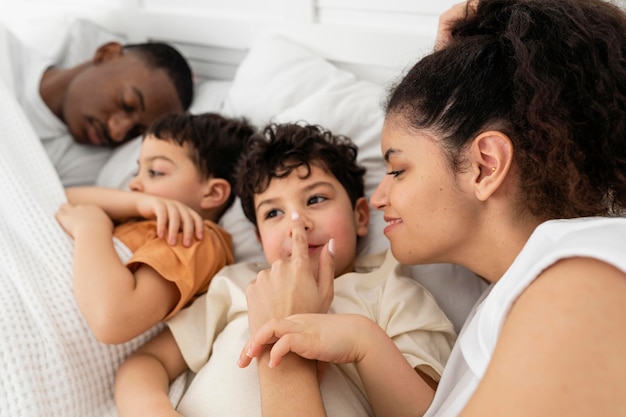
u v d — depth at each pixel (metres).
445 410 0.60
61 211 1.02
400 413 0.73
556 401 0.39
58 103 1.52
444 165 0.69
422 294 0.93
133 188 1.19
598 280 0.43
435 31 1.23
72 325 0.90
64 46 1.65
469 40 0.71
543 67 0.60
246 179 1.04
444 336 0.89
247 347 0.71
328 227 0.97
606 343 0.40
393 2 1.25
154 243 0.99
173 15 1.61
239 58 1.57
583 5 0.63
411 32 1.26
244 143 1.25
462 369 0.66
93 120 1.47
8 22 1.70
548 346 0.41
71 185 1.48
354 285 0.94
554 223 0.54
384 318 0.88
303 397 0.67
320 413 0.66
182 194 1.18
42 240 0.96
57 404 0.84
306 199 0.98
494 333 0.54
